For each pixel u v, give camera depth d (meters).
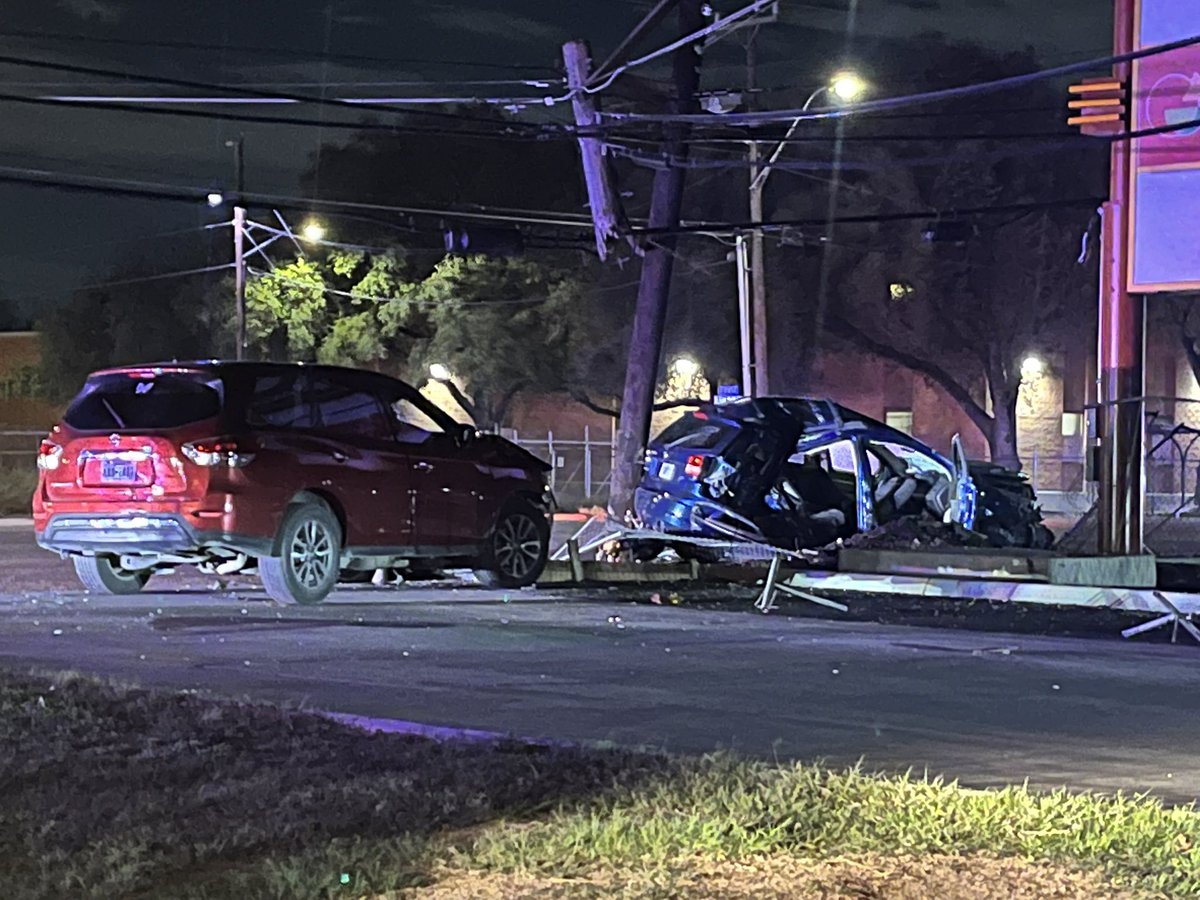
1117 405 20.50
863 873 6.25
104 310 58.34
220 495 14.93
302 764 8.16
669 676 11.69
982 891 6.04
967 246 45.84
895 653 13.21
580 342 47.84
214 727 9.07
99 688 10.20
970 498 22.17
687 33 23.42
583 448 52.28
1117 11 20.14
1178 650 13.88
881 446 22.17
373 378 16.59
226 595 16.64
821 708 10.43
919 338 47.16
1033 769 8.59
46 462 15.55
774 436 20.23
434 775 7.88
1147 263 20.16
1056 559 18.72
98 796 7.54
